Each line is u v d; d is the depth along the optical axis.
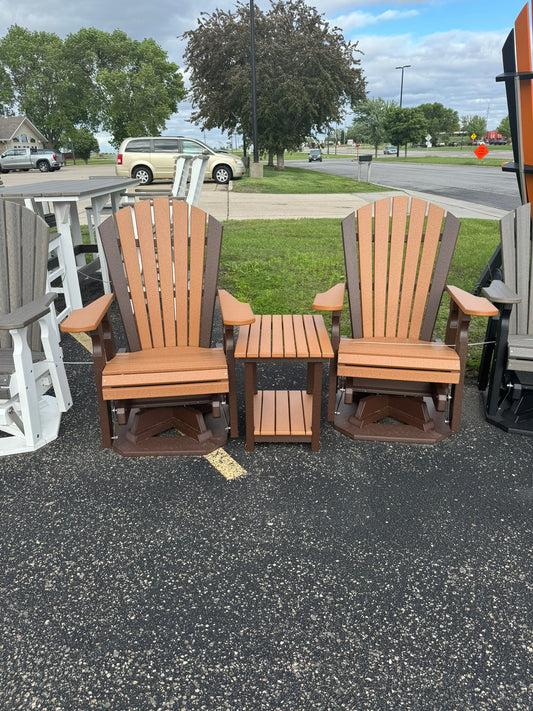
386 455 2.69
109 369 2.55
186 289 2.97
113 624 1.74
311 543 2.09
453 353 2.71
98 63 54.31
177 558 2.02
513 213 3.00
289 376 3.64
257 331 2.86
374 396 2.93
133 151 16.89
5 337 2.96
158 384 2.55
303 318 3.13
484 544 2.08
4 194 4.21
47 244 2.96
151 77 50.38
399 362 2.64
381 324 3.12
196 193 5.67
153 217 2.91
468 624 1.73
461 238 8.02
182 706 1.47
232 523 2.20
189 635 1.70
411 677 1.55
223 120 25.70
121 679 1.55
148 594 1.85
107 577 1.93
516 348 2.75
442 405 2.75
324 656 1.62
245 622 1.74
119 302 2.88
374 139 52.41
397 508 2.29
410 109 44.94
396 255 3.05
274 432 2.70
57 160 32.00
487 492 2.39
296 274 6.12
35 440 2.75
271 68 22.84
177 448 2.72
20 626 1.73
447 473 2.53
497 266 3.44
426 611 1.78
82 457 2.69
